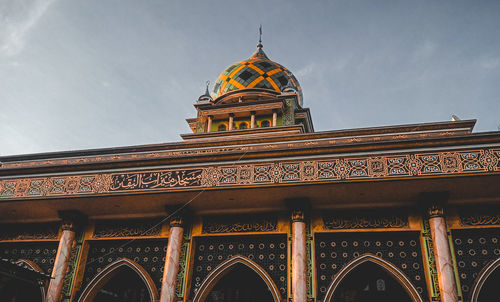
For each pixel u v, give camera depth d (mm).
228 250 11672
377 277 11422
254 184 10273
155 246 12281
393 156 9766
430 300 9789
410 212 10852
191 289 11289
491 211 10430
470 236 10398
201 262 11656
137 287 13148
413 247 10648
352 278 11500
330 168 9992
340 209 11219
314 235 11086
